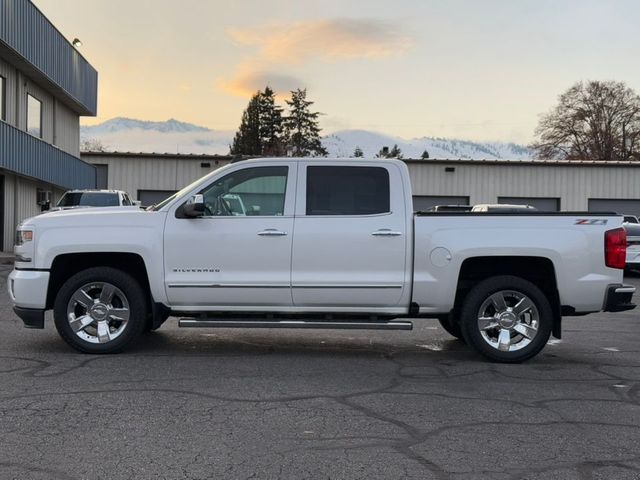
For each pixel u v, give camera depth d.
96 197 19.78
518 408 5.42
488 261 7.17
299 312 7.03
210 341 8.15
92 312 7.07
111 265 7.34
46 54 23.58
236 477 3.90
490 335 7.12
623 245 6.93
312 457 4.24
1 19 19.00
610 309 6.92
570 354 7.75
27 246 7.04
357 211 7.00
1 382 5.93
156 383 5.98
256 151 89.06
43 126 25.91
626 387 6.17
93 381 6.01
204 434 4.64
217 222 6.96
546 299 6.95
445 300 6.95
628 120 65.88
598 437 4.73
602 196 38.22
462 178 37.78
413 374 6.55
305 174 7.07
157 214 7.03
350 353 7.59
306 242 6.91
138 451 4.30
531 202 38.16
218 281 6.93
